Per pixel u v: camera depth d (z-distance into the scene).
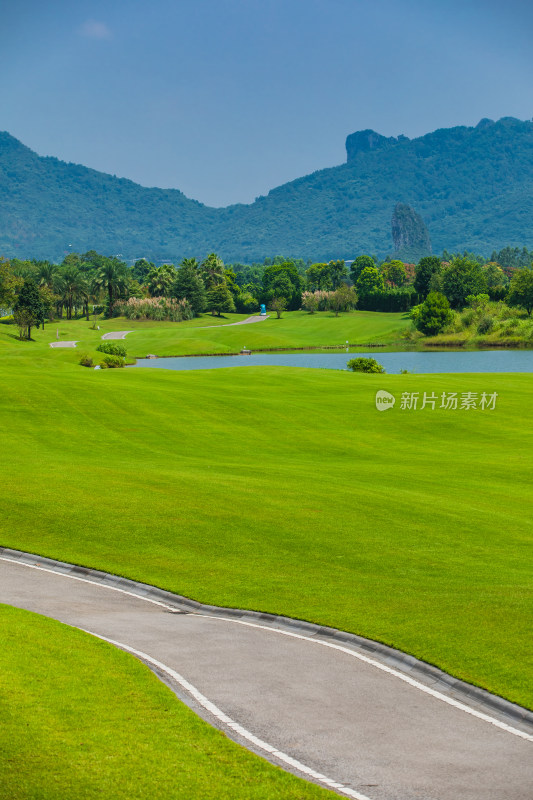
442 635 16.44
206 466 37.53
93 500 28.95
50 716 11.73
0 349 125.38
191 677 14.27
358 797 10.09
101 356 115.69
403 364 123.69
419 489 32.88
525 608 18.08
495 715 12.95
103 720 11.80
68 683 13.12
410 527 26.23
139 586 21.09
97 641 15.70
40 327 181.25
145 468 35.97
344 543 24.34
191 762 10.65
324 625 17.48
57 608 18.89
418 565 22.14
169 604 19.91
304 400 59.78
